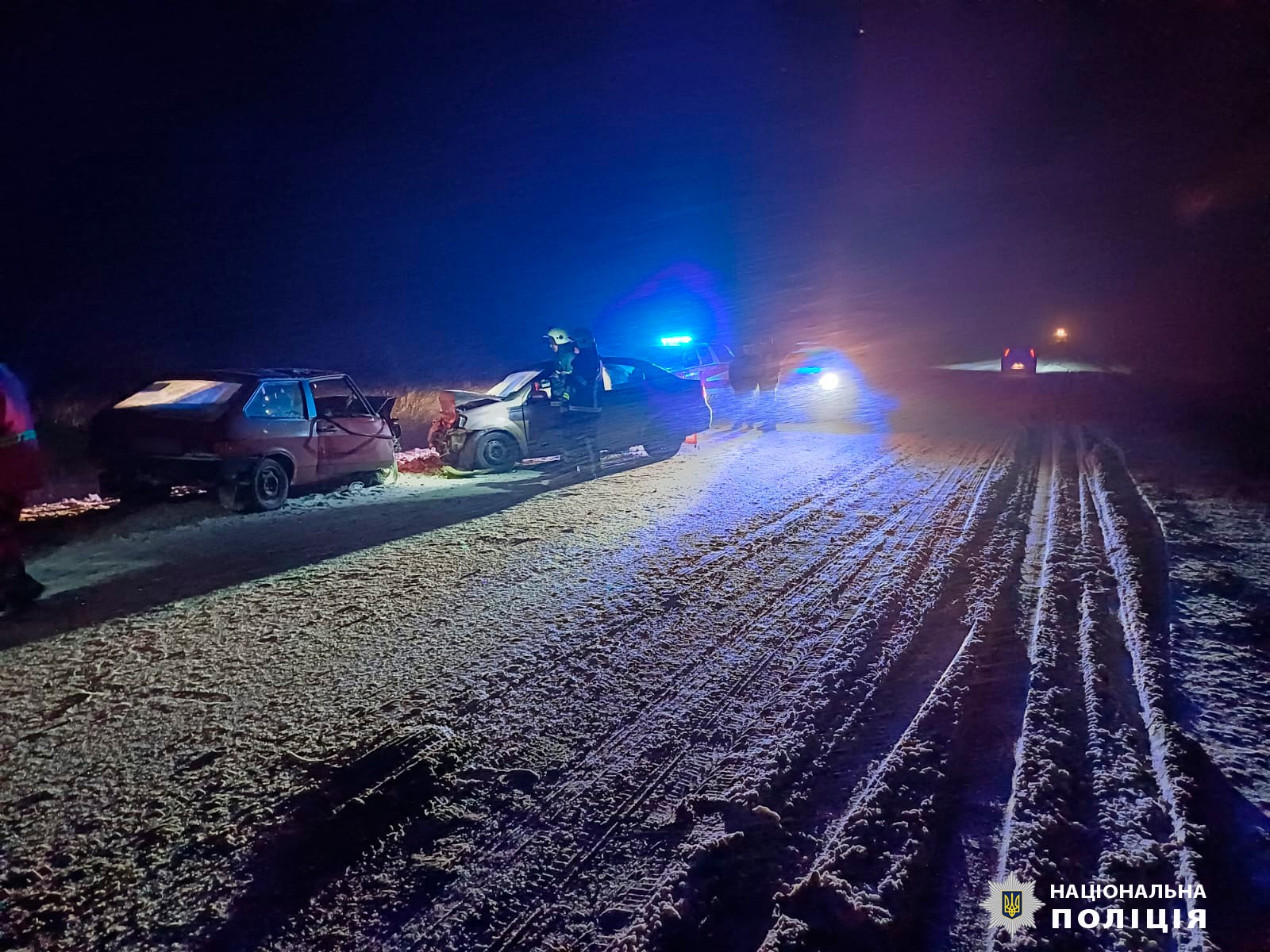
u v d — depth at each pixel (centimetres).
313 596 667
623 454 1472
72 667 525
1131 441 1628
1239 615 629
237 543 841
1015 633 591
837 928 307
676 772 412
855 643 570
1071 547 821
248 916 311
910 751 423
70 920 307
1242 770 414
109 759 414
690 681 513
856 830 362
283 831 358
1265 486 1142
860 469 1284
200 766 408
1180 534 868
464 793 392
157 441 937
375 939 302
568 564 760
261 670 521
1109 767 413
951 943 301
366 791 389
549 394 1345
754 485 1155
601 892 329
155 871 333
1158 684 498
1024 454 1464
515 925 311
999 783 401
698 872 336
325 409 1160
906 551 799
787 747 432
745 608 642
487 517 961
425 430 1739
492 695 489
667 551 805
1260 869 341
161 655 544
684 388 1457
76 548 816
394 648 557
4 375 642
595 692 497
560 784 400
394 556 789
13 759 413
